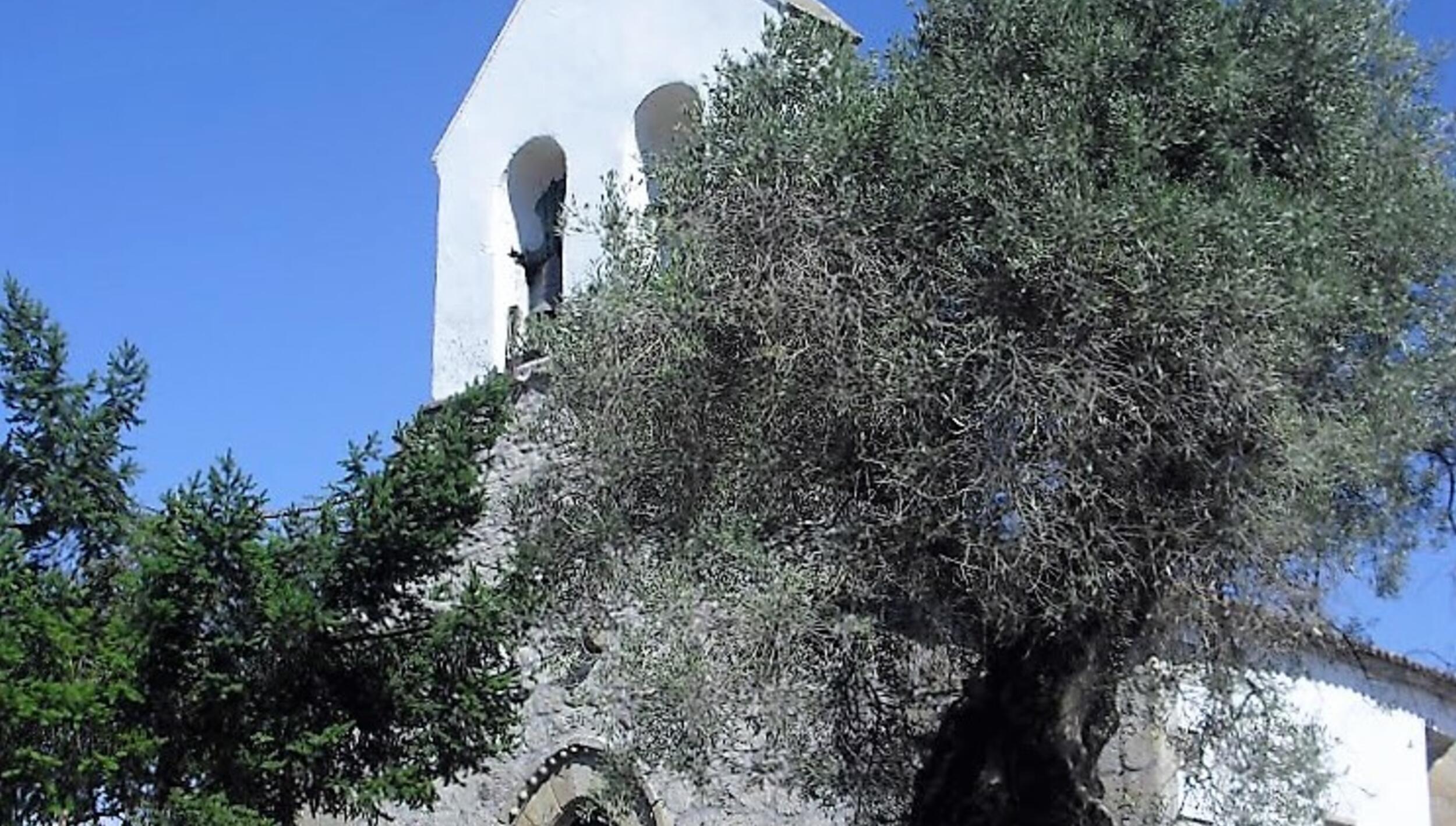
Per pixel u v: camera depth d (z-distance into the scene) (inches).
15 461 524.1
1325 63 457.4
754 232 456.4
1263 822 534.3
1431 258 470.0
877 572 432.8
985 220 432.1
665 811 661.3
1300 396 433.4
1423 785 789.9
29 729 474.0
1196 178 442.9
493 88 823.1
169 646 499.5
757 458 445.1
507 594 529.3
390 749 533.6
